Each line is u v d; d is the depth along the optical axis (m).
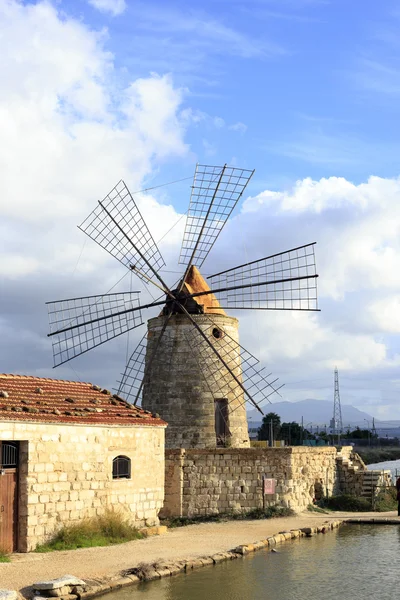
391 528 32.25
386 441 122.19
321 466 39.44
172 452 34.78
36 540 24.67
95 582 20.61
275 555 25.92
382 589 21.14
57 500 25.70
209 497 34.66
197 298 39.91
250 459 35.16
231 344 39.88
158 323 39.84
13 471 24.44
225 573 23.03
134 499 29.73
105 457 28.11
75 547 25.19
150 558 24.08
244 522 33.22
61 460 25.98
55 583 19.27
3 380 28.81
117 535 27.39
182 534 29.61
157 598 20.00
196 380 38.44
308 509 36.81
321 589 21.16
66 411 26.95
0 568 21.55
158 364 39.31
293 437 76.69
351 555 25.89
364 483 41.38
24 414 24.77
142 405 39.59
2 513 23.81
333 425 127.69
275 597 20.31
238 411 39.12
